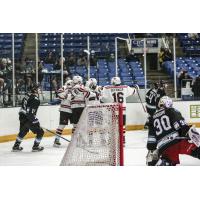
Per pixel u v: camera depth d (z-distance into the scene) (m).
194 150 6.13
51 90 13.54
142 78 15.80
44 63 16.12
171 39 18.17
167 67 16.42
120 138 6.72
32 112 9.73
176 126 6.00
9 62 13.96
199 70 16.36
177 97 15.26
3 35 16.62
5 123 11.69
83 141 6.80
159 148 6.10
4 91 13.02
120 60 16.83
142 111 14.27
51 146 10.80
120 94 10.71
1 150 10.15
